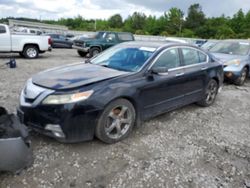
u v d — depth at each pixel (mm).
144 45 4816
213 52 9414
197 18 83688
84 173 3078
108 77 3768
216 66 5883
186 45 5188
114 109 3713
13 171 2838
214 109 5867
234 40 10070
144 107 4156
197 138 4234
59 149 3551
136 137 4090
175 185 2975
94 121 3482
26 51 13773
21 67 10492
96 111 3451
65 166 3186
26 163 2910
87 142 3793
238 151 3889
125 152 3607
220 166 3434
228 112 5742
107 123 3662
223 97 7078
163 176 3127
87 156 3438
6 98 5633
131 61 4410
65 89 3375
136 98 3930
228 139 4293
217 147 3969
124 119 3898
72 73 3943
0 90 6328
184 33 77625
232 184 3062
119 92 3662
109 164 3293
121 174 3107
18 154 2766
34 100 3461
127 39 16859
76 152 3512
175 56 4824
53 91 3375
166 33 78125
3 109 3365
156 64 4359
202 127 4727
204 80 5508
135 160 3426
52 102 3320
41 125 3430
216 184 3043
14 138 2760
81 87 3430
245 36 66062
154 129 4453
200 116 5301
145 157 3518
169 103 4680
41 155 3375
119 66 4387
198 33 76812
